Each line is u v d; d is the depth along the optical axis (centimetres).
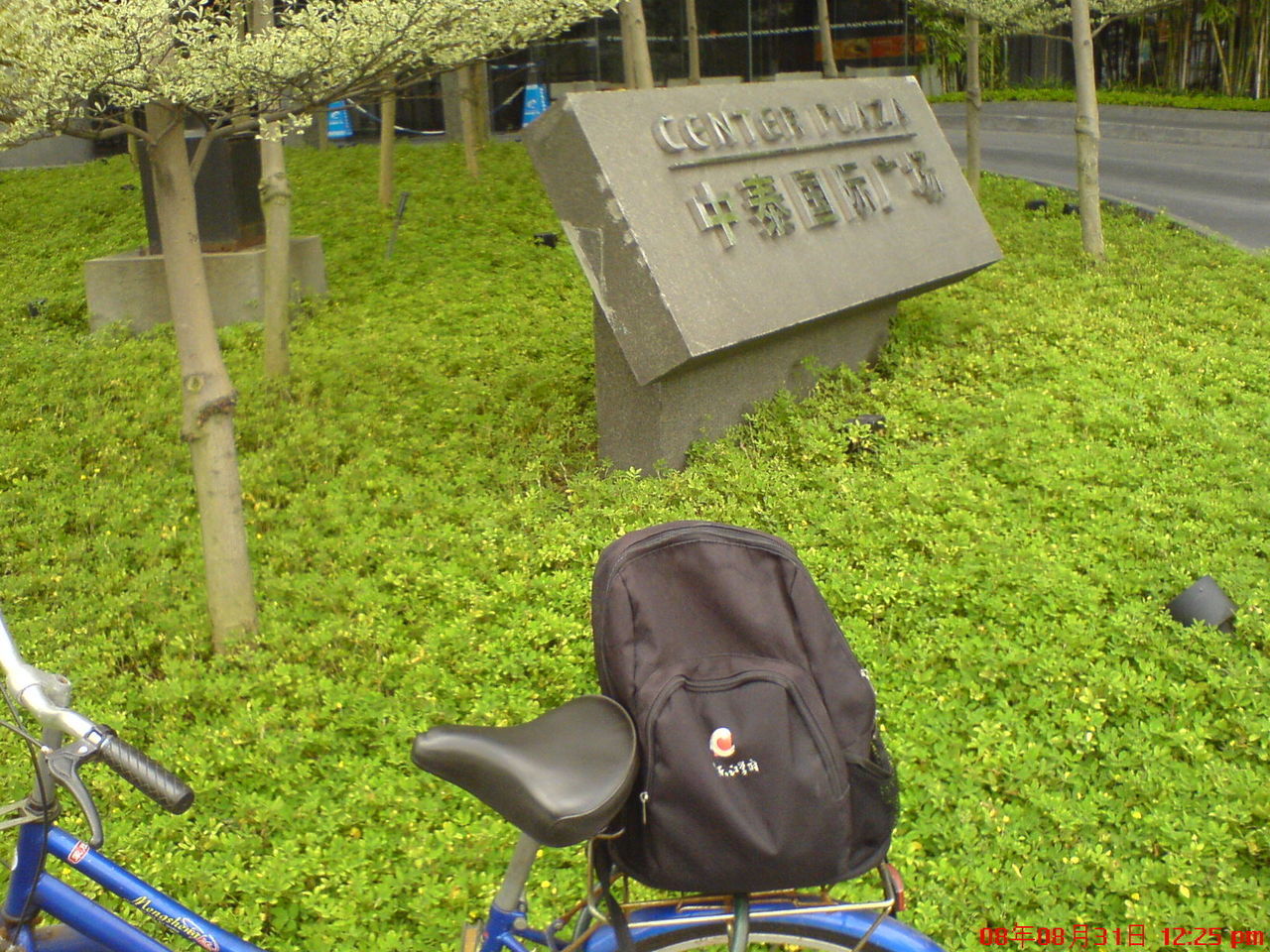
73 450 685
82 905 238
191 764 385
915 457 589
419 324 864
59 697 223
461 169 1385
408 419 699
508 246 1050
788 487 560
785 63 2497
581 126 552
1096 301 849
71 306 980
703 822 211
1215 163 1587
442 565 520
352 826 359
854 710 225
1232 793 338
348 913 319
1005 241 1051
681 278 561
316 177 1395
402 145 1641
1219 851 318
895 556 494
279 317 756
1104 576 459
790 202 649
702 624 228
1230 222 1158
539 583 495
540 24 494
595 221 562
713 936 236
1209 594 428
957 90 2653
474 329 845
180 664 450
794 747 215
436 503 589
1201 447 569
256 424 688
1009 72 2778
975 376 715
